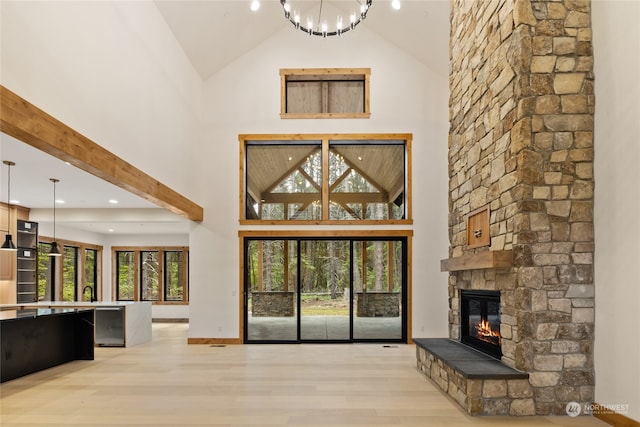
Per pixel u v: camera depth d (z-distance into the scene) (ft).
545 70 12.91
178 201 22.17
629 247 11.24
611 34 12.13
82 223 31.83
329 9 26.50
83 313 21.43
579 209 12.64
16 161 17.02
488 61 15.05
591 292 12.49
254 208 26.94
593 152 12.75
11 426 12.02
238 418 12.57
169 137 21.12
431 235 25.98
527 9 13.00
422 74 26.66
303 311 26.05
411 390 15.42
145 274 40.98
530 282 12.50
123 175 15.92
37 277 29.55
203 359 21.20
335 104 27.22
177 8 20.13
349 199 26.76
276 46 26.84
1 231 26.37
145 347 24.79
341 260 26.25
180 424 12.08
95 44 14.06
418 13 22.99
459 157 18.02
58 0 12.05
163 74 20.34
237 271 26.08
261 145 27.32
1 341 16.98
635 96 11.18
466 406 12.89
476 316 16.53
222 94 26.81
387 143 27.09
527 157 12.70
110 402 14.19
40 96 11.22
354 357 21.47
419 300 25.66
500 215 13.94
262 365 19.72
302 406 13.65
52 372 18.61
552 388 12.37
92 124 13.82
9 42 10.11
